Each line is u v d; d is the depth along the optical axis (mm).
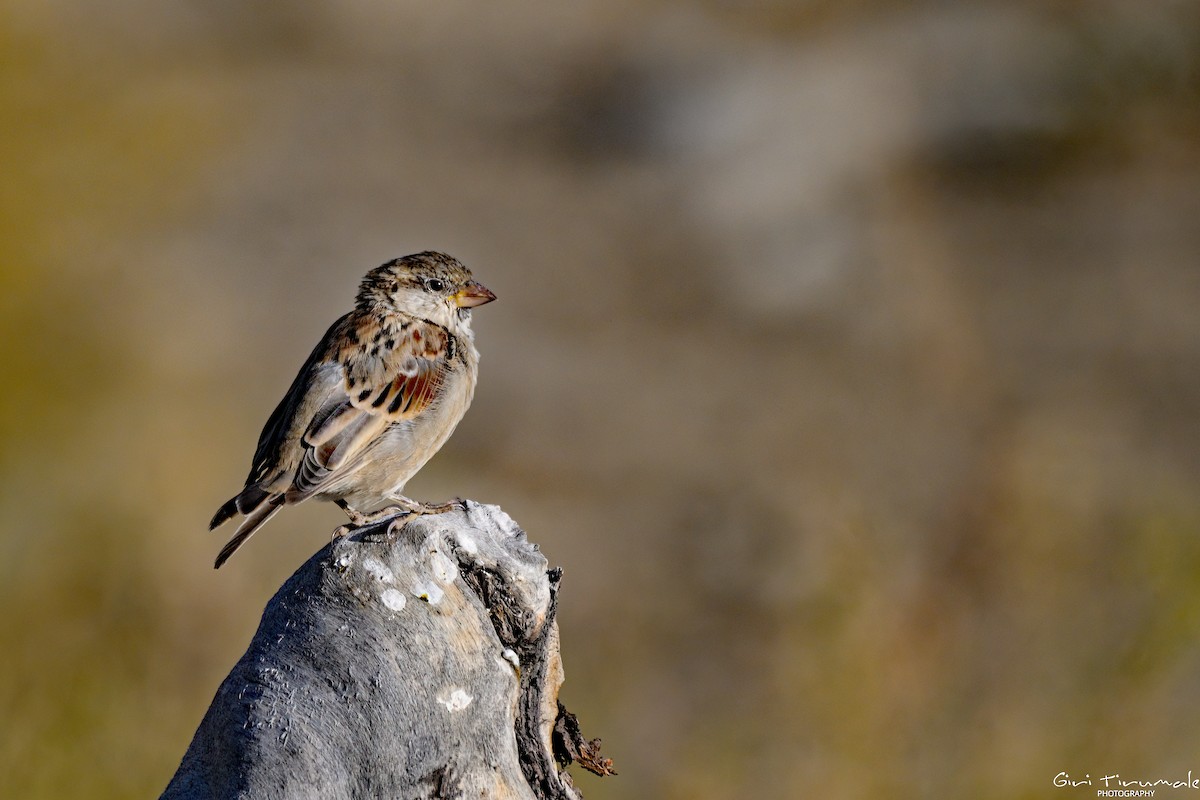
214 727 4391
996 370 17938
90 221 18266
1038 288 20750
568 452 16219
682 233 24359
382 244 23656
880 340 19203
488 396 17969
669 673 10914
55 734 9359
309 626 4438
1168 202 24703
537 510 14836
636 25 35250
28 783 8969
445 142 30141
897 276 21203
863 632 9602
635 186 27016
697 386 18141
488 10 37875
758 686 9992
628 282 21922
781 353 19125
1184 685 9047
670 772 9367
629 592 12711
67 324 15812
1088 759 8695
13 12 18016
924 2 32750
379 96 32531
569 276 22609
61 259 16516
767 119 28484
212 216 23375
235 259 21844
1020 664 9234
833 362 18625
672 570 13078
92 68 20078
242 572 12008
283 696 4340
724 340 19859
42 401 14484
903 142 26734
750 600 11992
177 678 10461
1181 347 18812
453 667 4473
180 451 14117
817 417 16656
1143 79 27750
